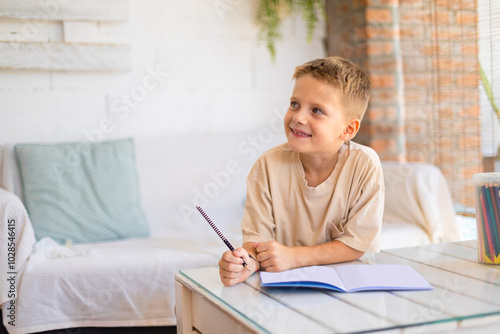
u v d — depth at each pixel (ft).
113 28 8.21
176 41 8.52
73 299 5.48
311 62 3.69
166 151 7.70
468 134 7.38
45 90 7.88
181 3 8.52
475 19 7.20
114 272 5.57
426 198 6.72
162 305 5.67
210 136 7.97
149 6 8.37
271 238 3.88
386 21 8.49
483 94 7.15
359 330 2.29
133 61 8.32
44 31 7.91
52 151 7.10
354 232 3.64
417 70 8.20
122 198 7.14
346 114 3.64
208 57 8.70
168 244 6.57
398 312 2.51
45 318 5.39
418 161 8.23
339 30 9.05
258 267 3.40
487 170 7.13
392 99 8.53
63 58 7.82
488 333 2.50
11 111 7.74
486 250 3.43
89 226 6.88
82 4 7.93
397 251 3.87
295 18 9.13
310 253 3.46
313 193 3.78
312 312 2.53
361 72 3.80
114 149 7.35
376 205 3.69
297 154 3.88
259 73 8.98
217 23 8.71
